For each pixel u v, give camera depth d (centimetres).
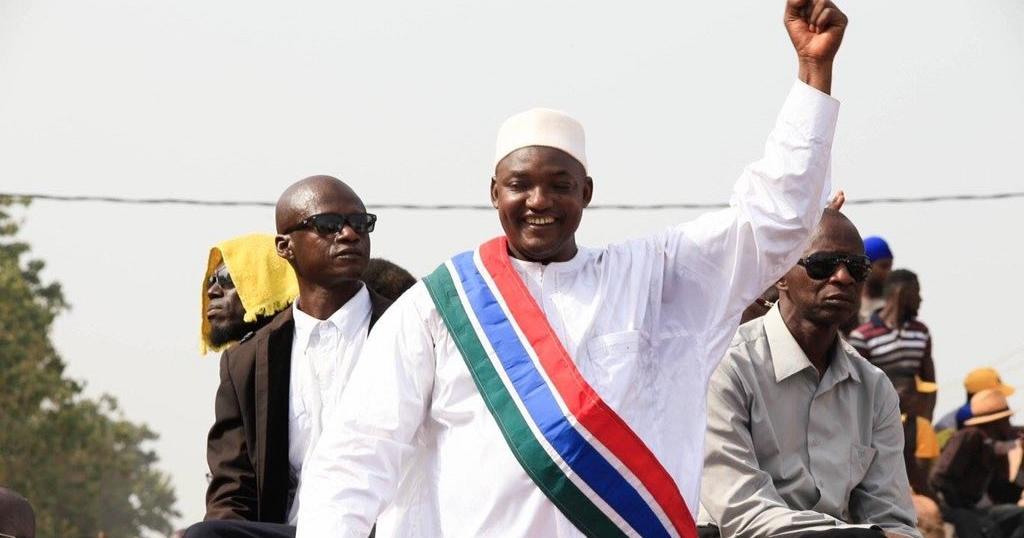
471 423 1289
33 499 11081
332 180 1738
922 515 2450
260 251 1883
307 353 1700
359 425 1285
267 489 1670
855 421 1644
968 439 2528
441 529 1284
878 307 2594
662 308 1316
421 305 1318
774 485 1623
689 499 1277
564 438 1255
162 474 16375
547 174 1301
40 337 11238
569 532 1255
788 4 1302
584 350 1285
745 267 1305
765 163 1293
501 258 1324
